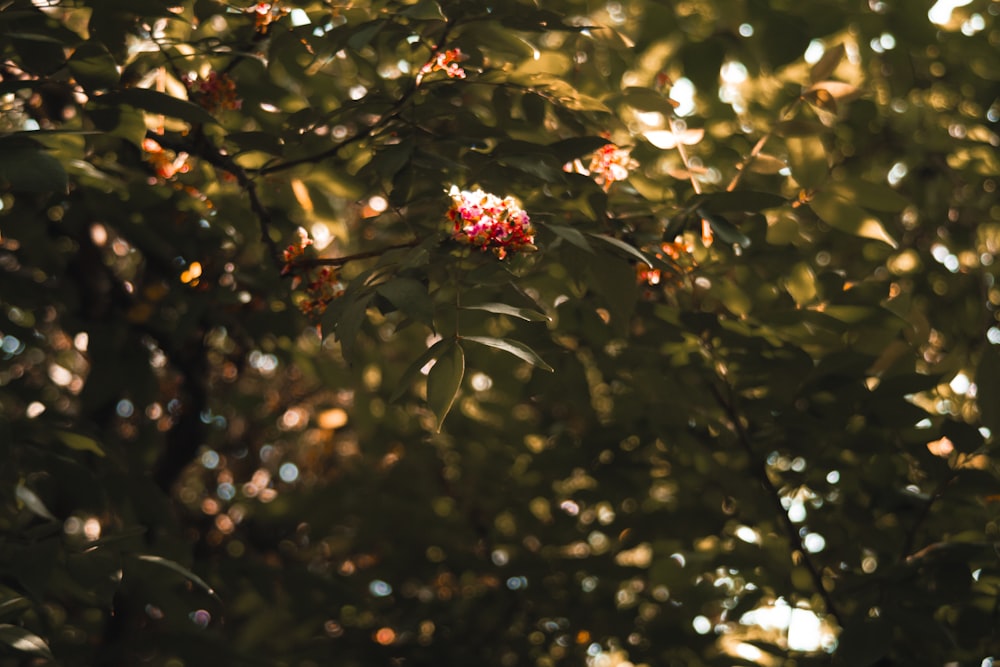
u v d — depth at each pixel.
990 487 1.98
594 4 2.23
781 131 1.94
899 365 2.00
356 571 2.71
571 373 2.12
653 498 2.34
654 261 1.82
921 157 2.57
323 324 1.64
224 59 2.01
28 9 1.79
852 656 1.87
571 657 2.43
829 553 2.10
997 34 2.55
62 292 2.33
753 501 2.09
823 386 1.97
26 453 1.95
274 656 2.48
